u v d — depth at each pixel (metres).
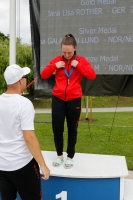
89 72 2.71
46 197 2.72
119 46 4.16
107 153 5.31
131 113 13.73
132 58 4.13
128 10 4.08
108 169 2.80
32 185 2.09
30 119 1.99
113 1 4.10
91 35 4.21
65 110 2.88
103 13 4.14
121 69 4.18
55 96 2.87
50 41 4.32
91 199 2.68
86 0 4.17
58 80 2.86
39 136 6.90
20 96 2.06
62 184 2.68
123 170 2.77
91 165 2.93
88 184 2.66
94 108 16.25
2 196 2.18
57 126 2.89
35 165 2.12
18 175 2.04
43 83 4.57
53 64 2.80
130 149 5.63
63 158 3.12
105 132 7.55
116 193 2.69
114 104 18.30
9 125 2.00
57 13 4.26
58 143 2.98
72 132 2.92
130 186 3.03
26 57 14.81
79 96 2.83
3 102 2.03
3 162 2.04
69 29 4.25
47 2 4.27
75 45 2.73
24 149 2.04
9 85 2.10
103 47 4.20
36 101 17.38
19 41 14.88
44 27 4.32
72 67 2.80
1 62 15.16
